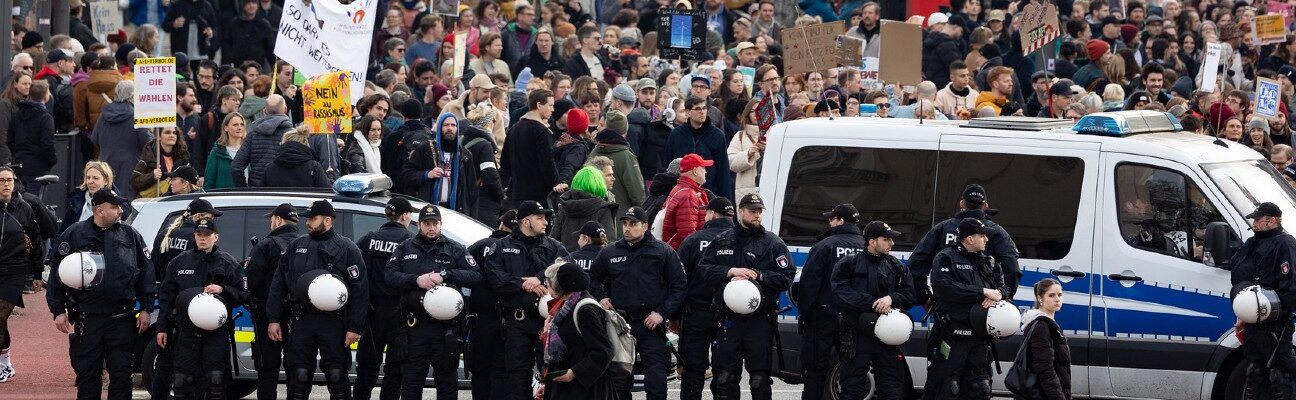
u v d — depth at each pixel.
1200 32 28.89
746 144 18.47
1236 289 12.65
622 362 11.57
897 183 13.77
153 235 14.03
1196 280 13.02
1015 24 24.75
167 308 13.14
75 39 24.11
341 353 12.97
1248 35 27.92
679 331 13.40
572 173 17.69
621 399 12.84
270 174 16.72
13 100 19.73
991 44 24.36
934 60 24.61
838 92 21.25
